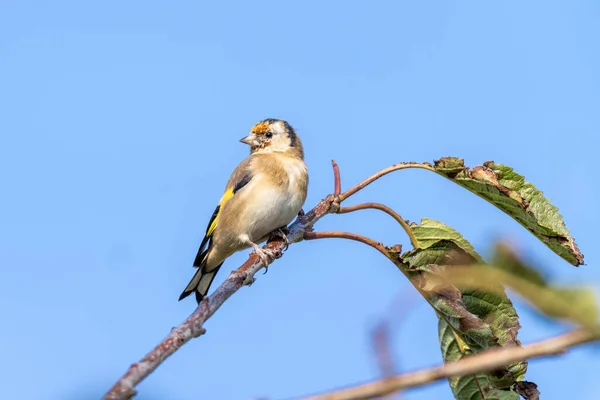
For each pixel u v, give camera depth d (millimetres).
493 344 8539
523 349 2816
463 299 8734
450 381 8484
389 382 2852
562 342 2363
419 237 9922
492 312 8695
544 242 9711
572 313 2309
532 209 9648
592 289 2316
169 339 6254
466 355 8922
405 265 8906
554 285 2361
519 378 8344
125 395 5473
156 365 5926
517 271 2488
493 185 9758
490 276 2553
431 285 8805
